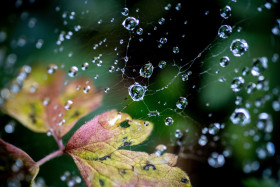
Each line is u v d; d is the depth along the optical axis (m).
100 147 0.13
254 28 0.15
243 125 0.15
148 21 0.15
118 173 0.13
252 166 0.15
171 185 0.13
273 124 0.15
